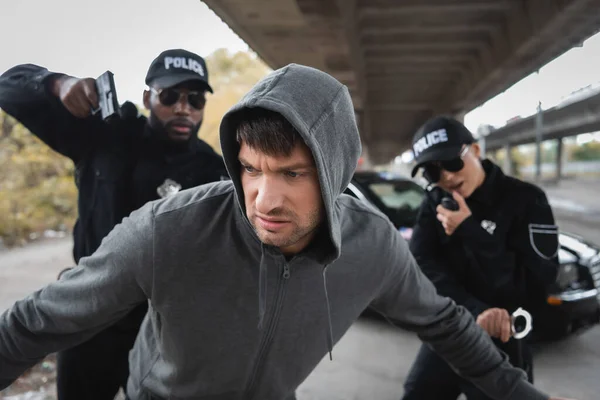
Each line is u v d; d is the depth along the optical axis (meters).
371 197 4.47
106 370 1.71
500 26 8.78
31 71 1.65
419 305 1.25
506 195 1.64
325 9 7.25
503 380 1.26
